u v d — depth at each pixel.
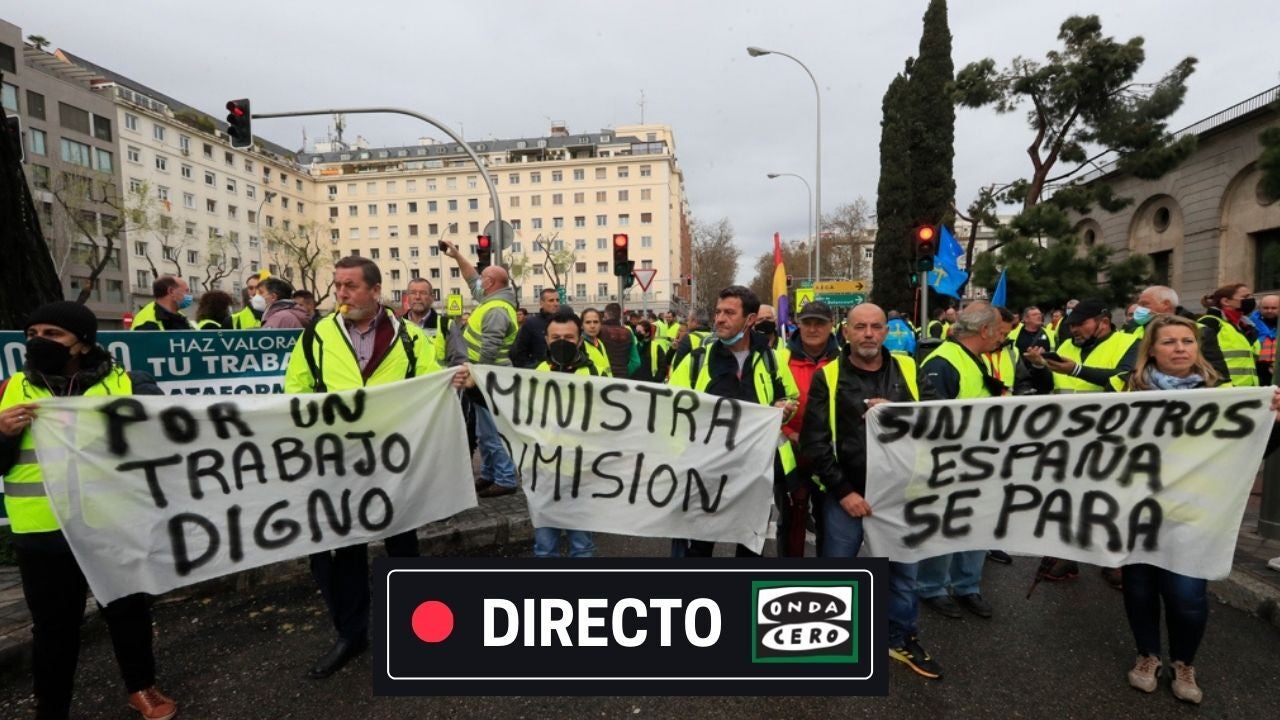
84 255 37.66
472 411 6.59
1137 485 3.01
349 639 3.17
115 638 2.70
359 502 3.18
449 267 80.88
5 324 4.52
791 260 64.19
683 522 3.38
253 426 2.98
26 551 2.53
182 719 2.77
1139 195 28.86
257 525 3.00
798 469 3.28
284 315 5.98
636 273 15.51
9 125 4.64
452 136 13.40
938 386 3.67
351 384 3.19
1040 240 21.98
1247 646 3.34
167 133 56.00
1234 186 24.23
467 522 4.85
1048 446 3.07
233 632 3.52
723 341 3.50
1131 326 5.42
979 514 3.10
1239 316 6.51
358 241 81.81
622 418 3.41
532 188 78.75
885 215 28.23
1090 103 22.02
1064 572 4.17
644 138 96.12
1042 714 2.78
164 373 5.15
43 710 2.61
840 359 3.12
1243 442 2.88
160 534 2.80
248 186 67.94
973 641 3.42
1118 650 3.32
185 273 58.00
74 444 2.59
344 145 100.31
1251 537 4.62
